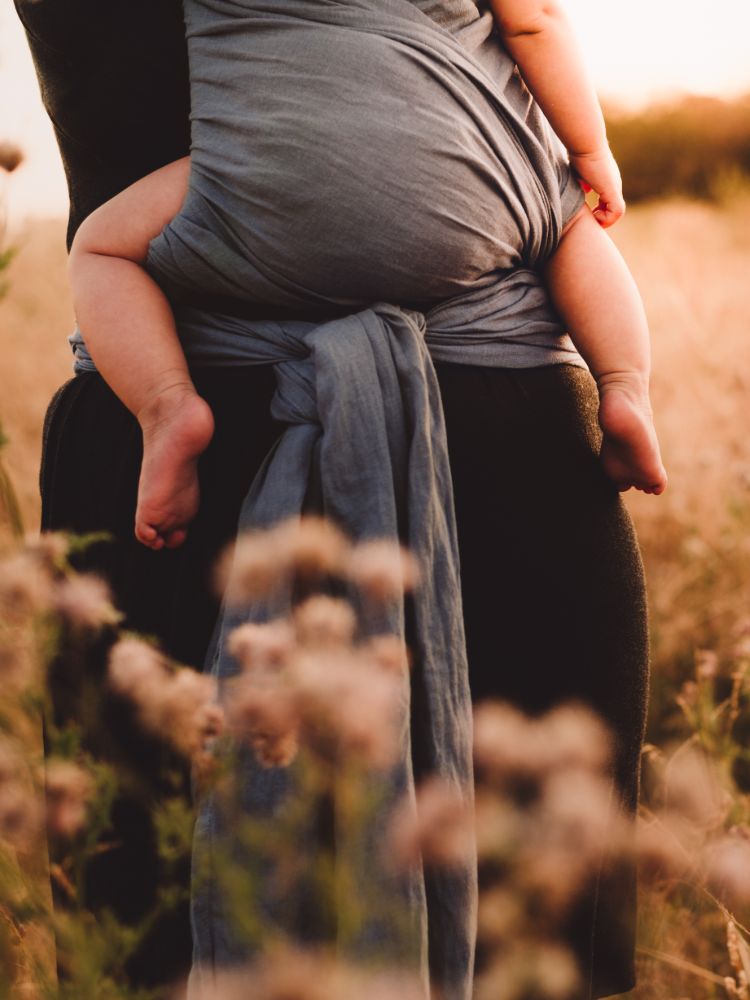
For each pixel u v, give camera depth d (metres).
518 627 1.58
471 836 1.46
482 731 1.44
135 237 1.58
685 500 3.35
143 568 1.61
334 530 1.47
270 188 1.48
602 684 1.62
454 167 1.51
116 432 1.66
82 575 1.68
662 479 1.61
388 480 1.47
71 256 1.61
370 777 1.36
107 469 1.66
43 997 1.23
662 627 2.84
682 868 1.75
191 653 1.57
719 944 1.94
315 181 1.47
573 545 1.60
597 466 1.65
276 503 1.48
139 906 1.59
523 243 1.62
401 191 1.48
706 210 7.32
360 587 1.43
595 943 1.70
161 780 1.57
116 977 1.47
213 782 1.26
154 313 1.56
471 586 1.58
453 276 1.55
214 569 1.56
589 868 1.61
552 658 1.59
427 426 1.49
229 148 1.51
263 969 1.35
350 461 1.47
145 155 1.66
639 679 1.69
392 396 1.49
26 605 1.27
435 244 1.51
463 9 1.56
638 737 1.72
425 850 1.40
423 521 1.47
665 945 1.91
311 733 1.27
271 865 1.39
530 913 1.56
